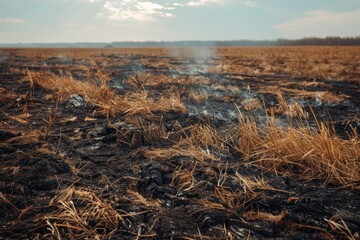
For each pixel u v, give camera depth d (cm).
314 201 267
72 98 657
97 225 228
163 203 265
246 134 398
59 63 1972
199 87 935
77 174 316
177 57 2998
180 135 441
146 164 334
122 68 1623
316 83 999
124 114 547
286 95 824
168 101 611
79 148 386
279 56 3027
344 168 315
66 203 251
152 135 424
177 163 342
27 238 214
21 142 395
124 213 243
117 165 340
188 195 277
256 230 227
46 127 465
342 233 224
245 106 647
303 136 367
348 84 1072
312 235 223
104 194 274
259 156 364
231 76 1266
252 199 269
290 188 297
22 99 657
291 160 349
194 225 232
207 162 350
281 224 235
